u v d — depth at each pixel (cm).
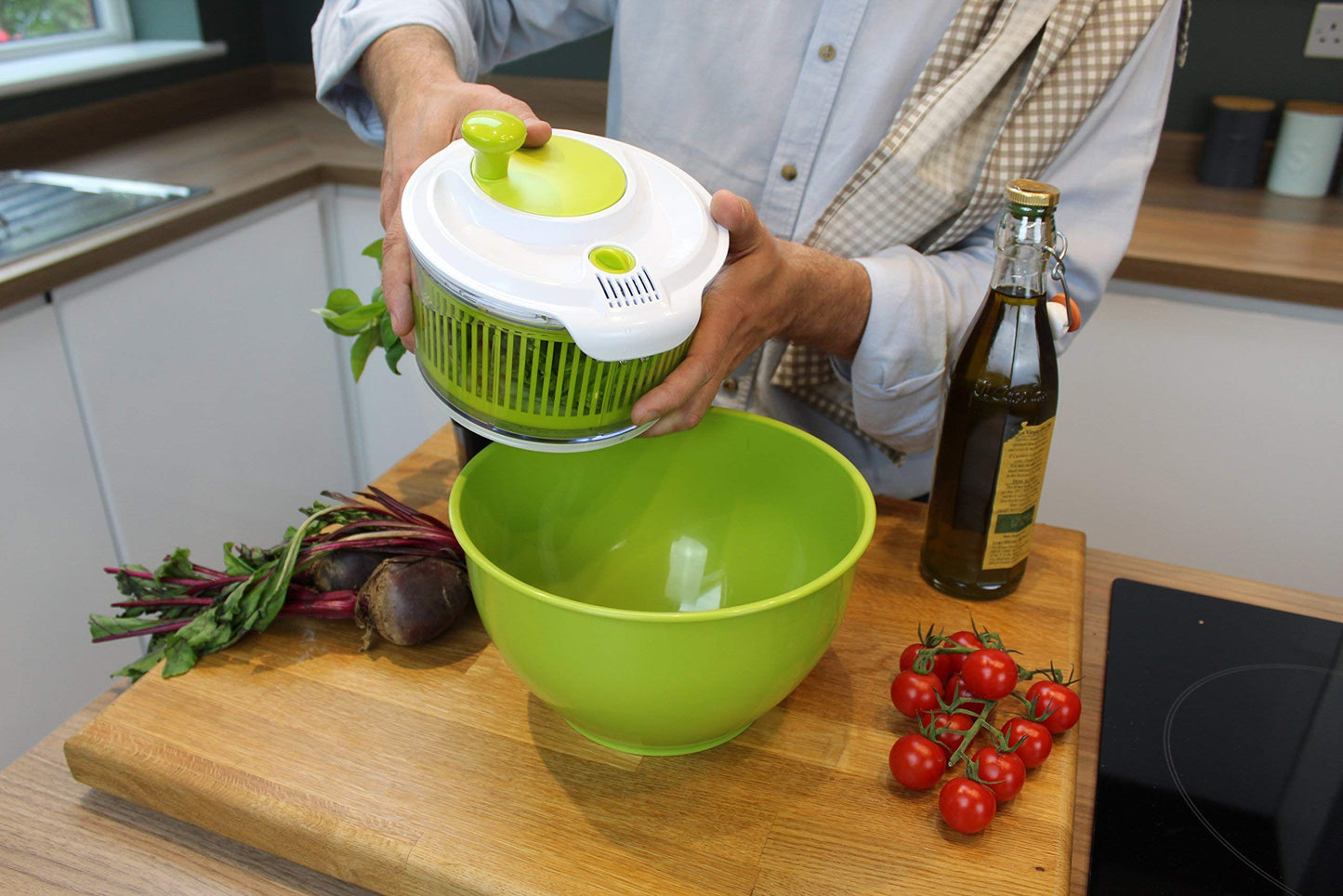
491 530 67
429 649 69
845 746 62
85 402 135
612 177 55
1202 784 63
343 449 195
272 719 63
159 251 142
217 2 208
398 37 83
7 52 179
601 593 75
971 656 62
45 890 56
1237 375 145
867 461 98
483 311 50
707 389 62
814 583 53
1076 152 83
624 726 56
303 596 71
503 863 54
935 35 85
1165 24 78
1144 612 78
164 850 59
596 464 71
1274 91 175
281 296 169
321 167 170
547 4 104
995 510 71
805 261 70
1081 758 65
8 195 151
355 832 55
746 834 56
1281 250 144
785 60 88
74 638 141
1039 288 66
